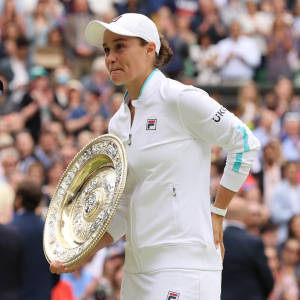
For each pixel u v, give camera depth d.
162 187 10.88
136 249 11.03
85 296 20.03
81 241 11.19
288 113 33.16
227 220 16.70
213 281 10.98
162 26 36.78
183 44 36.38
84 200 11.55
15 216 16.73
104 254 20.75
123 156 10.83
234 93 35.72
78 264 11.48
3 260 15.44
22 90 31.59
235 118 10.89
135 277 11.10
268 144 28.70
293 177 27.97
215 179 21.03
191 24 38.28
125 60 10.96
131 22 10.96
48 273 16.78
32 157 27.39
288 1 42.38
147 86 11.04
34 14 36.06
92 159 11.55
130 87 11.20
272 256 23.02
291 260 23.66
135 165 11.03
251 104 32.66
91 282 20.19
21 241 15.77
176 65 35.22
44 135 27.88
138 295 11.05
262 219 24.05
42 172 24.75
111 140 11.19
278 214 27.67
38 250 16.56
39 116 30.83
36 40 35.22
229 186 10.99
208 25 37.88
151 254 10.92
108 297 19.91
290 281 23.41
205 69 36.66
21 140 27.36
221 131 10.80
